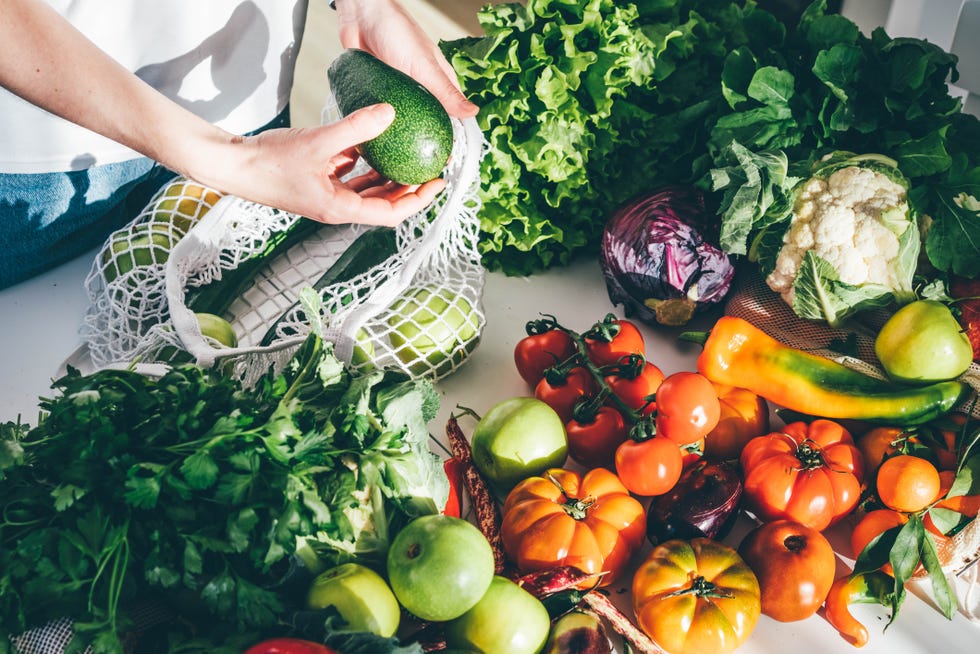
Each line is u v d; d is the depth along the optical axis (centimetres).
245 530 77
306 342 100
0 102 117
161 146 97
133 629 79
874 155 125
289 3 142
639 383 119
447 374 132
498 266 150
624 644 95
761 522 114
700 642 93
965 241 120
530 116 135
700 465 111
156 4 125
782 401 120
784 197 126
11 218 133
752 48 142
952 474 109
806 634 103
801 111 131
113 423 82
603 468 117
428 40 125
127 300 125
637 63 137
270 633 78
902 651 101
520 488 107
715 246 131
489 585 89
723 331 121
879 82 129
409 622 94
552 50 134
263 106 149
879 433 115
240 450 81
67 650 71
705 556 99
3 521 80
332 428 90
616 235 134
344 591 82
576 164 136
